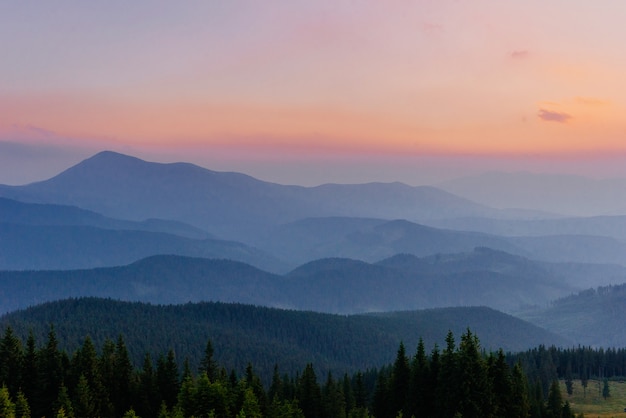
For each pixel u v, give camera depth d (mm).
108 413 120812
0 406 102375
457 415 105625
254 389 134250
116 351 136500
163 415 112062
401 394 124062
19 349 123188
